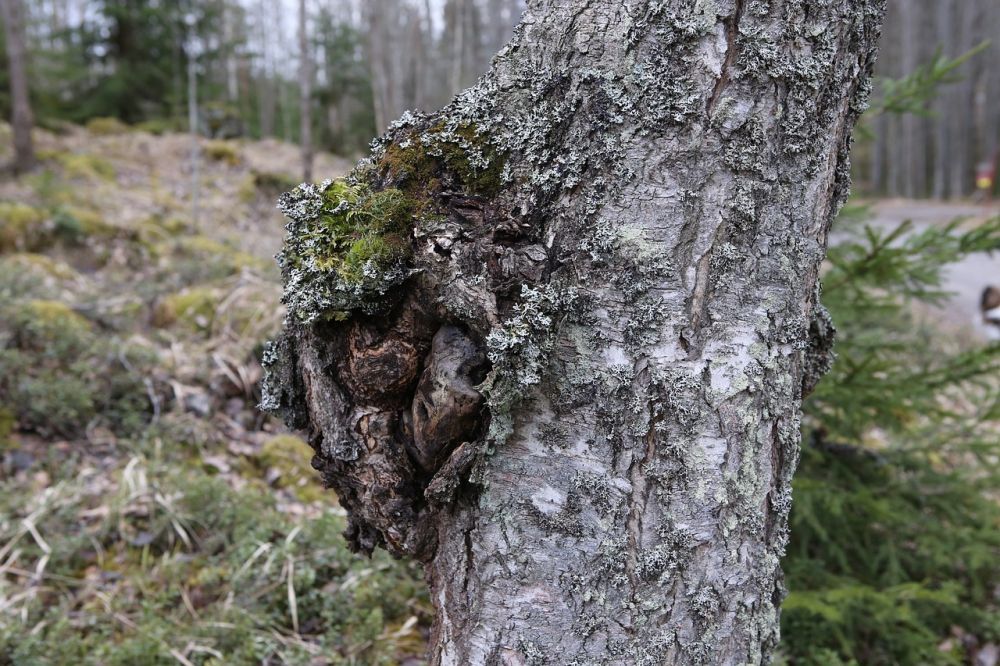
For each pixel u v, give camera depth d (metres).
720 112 1.03
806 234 1.11
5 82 10.62
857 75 1.15
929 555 3.27
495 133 1.13
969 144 24.09
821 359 1.33
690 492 1.07
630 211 1.05
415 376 1.14
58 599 2.50
